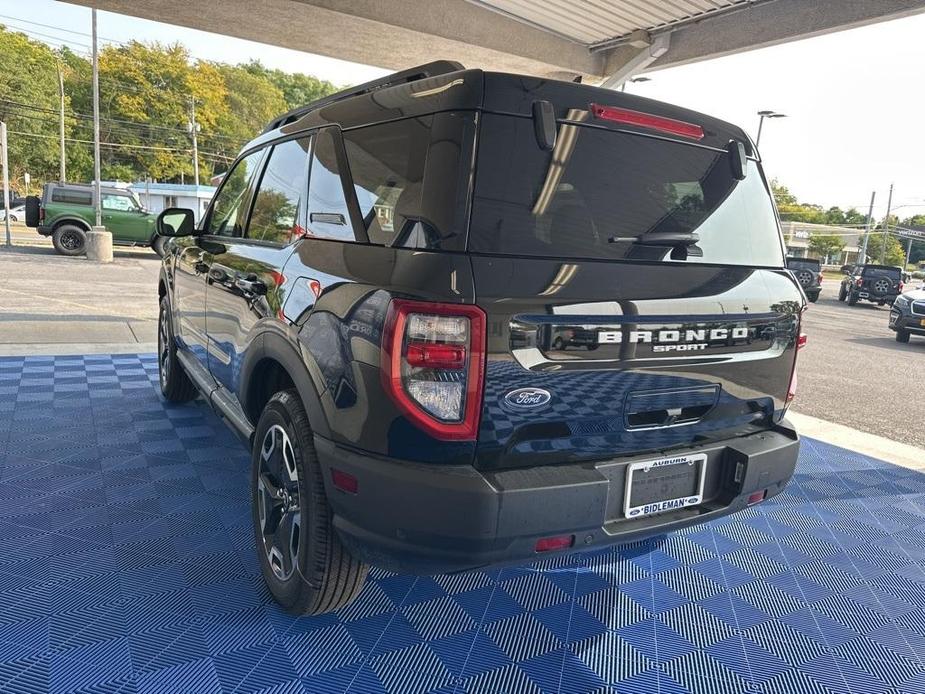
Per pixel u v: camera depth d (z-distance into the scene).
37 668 1.98
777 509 3.53
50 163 58.97
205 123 70.88
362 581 2.15
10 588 2.38
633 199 2.01
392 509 1.74
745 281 2.20
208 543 2.77
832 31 6.26
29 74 57.75
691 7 6.88
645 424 2.01
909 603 2.62
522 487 1.72
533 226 1.82
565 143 1.90
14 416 4.27
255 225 2.94
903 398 6.79
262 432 2.37
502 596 2.53
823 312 18.52
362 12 6.81
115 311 8.80
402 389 1.70
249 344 2.51
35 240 22.75
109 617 2.25
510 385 1.73
